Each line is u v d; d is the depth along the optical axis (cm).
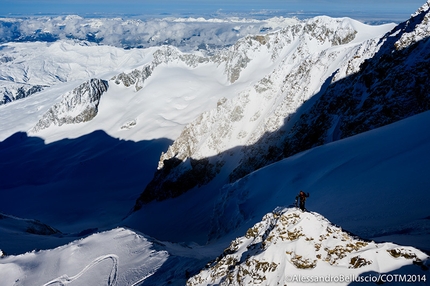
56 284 2414
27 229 5706
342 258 1065
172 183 9088
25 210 12044
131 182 13450
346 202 2356
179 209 8375
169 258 2458
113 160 15525
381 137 3428
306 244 1134
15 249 3831
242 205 4188
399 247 1041
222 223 4616
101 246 2908
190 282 1538
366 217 1888
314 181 3406
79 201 12188
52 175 15412
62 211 11488
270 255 1163
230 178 7644
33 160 17525
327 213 2292
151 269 2345
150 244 2852
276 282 1066
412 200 1872
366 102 5153
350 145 3731
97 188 13162
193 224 7006
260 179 4488
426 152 2516
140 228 8125
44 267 2709
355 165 3125
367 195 2303
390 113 4625
